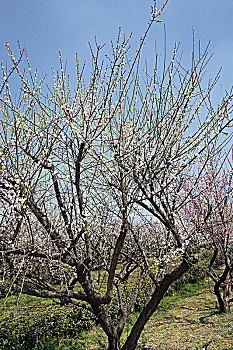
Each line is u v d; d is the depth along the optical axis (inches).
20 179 157.9
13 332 293.4
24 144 176.4
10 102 170.6
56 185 173.5
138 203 189.2
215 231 314.5
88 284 190.5
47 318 329.4
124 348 196.5
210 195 227.9
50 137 172.6
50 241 156.3
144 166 175.6
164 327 344.5
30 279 183.2
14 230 167.9
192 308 424.8
